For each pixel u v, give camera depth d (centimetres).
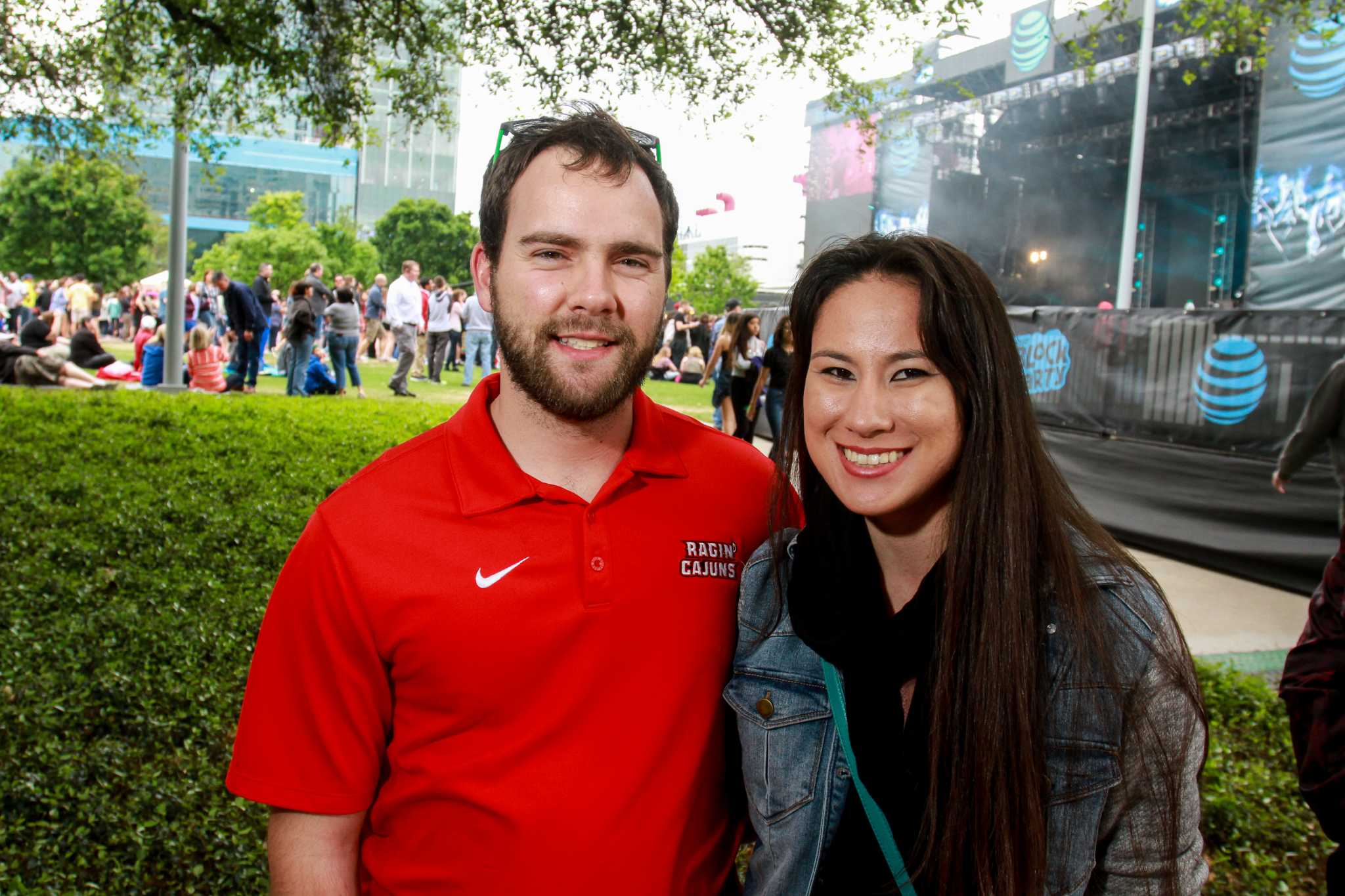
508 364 145
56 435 855
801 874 144
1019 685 124
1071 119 2700
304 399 1205
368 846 146
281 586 142
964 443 133
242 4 771
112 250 4562
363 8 812
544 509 139
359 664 137
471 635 133
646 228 143
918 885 133
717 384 1068
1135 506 757
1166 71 2292
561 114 150
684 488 152
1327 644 207
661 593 143
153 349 1396
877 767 136
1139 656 126
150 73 894
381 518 138
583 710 134
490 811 132
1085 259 2995
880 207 3088
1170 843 127
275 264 4891
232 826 296
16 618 433
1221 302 2791
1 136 897
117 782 317
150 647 416
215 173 960
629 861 133
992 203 2998
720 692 149
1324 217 1603
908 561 147
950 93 2711
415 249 5841
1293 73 1639
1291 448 489
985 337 129
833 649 137
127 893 270
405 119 910
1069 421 812
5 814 295
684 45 734
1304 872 318
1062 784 127
